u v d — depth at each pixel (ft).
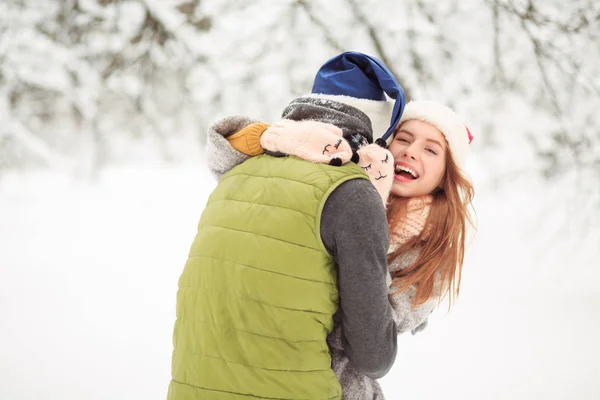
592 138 15.99
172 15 14.70
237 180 4.20
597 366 10.83
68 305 13.21
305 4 14.44
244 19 14.78
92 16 14.94
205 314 3.93
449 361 11.12
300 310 3.77
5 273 15.10
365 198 3.82
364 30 14.40
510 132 15.87
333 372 3.96
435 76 14.83
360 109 4.57
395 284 4.69
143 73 15.87
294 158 4.06
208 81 14.85
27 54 15.29
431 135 5.20
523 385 10.03
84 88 15.55
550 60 15.33
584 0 15.05
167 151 17.08
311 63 14.74
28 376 9.49
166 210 19.99
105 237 18.16
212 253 3.98
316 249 3.80
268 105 14.88
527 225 17.35
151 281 15.25
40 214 19.06
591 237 16.65
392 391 9.82
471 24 14.88
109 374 9.76
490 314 13.91
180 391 4.00
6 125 16.40
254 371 3.75
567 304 14.57
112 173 21.38
